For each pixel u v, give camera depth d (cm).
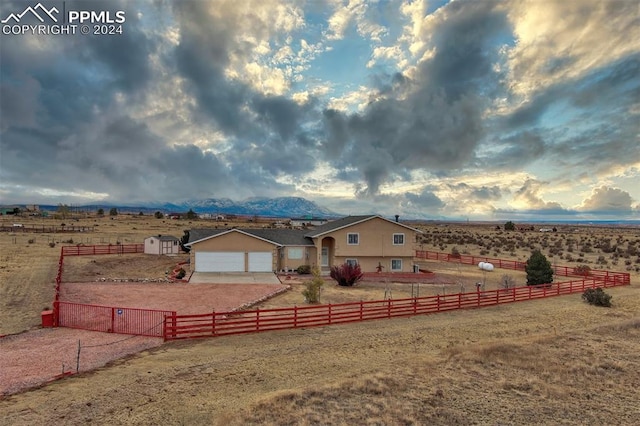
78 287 2897
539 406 1163
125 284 3114
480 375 1380
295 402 1132
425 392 1233
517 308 2561
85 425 999
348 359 1538
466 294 2548
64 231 7669
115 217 12850
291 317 2039
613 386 1316
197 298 2639
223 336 1848
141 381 1280
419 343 1772
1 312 2188
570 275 4100
